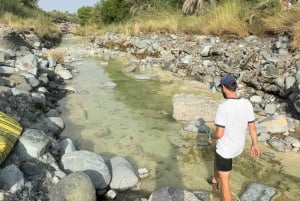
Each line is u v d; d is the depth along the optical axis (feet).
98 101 32.81
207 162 21.07
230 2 56.39
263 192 17.48
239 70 37.93
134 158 21.42
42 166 17.37
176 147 23.06
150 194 17.42
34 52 55.11
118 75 44.80
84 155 18.31
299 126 26.08
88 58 60.49
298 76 29.94
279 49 36.83
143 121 27.71
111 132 25.32
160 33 65.62
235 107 15.17
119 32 84.69
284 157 21.68
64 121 27.14
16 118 23.06
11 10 85.56
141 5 96.84
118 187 17.74
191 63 44.60
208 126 26.78
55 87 36.24
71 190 14.78
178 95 30.55
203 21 57.26
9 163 16.81
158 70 47.62
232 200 17.03
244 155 21.90
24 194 14.90
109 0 112.57
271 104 30.07
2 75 32.17
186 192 16.67
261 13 46.32
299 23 36.94
